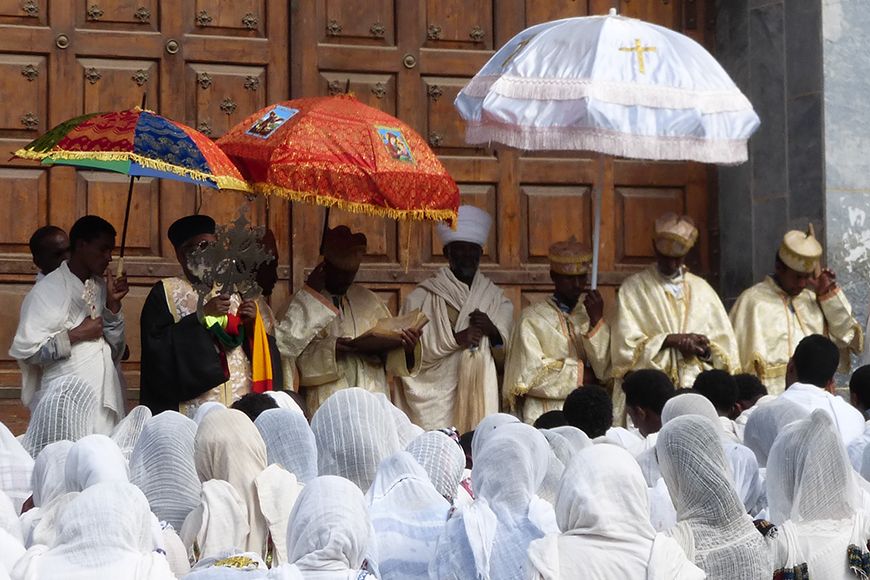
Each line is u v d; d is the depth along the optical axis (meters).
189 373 9.73
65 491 6.07
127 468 6.99
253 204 12.17
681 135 10.41
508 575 5.54
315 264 12.25
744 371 11.89
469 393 11.25
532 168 12.91
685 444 5.83
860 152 12.81
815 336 9.77
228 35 12.19
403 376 10.95
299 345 10.55
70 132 9.48
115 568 4.80
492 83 10.59
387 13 12.62
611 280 13.07
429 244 12.50
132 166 9.34
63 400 7.58
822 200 12.71
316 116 10.12
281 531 6.07
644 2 13.31
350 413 6.50
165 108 11.96
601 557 5.27
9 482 7.10
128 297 11.71
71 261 10.04
